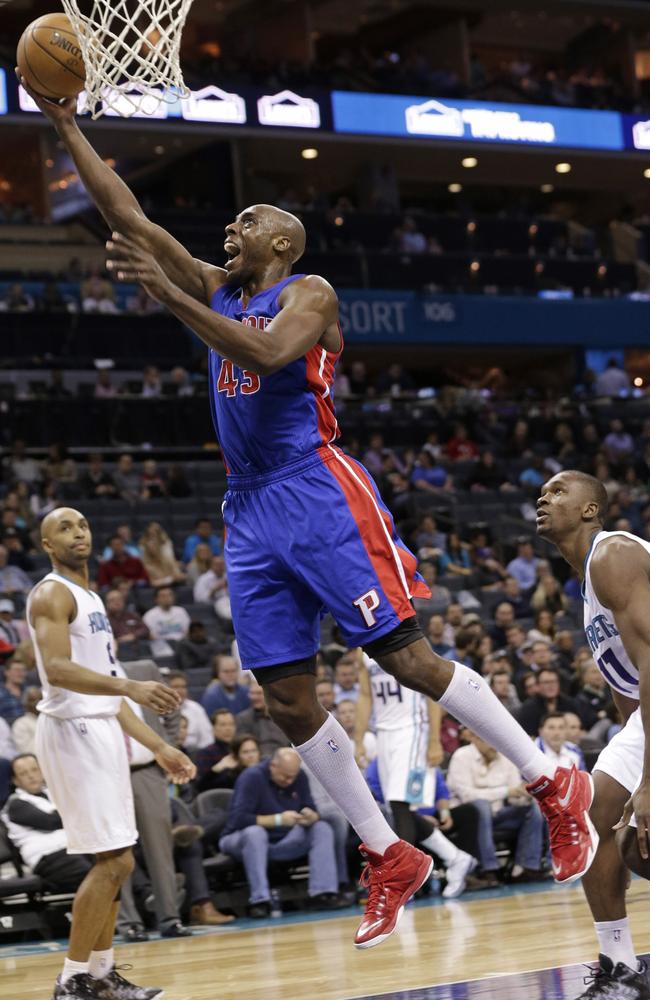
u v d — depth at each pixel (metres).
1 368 18.22
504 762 9.78
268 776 9.04
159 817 8.24
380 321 23.52
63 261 23.50
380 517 3.68
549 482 4.46
